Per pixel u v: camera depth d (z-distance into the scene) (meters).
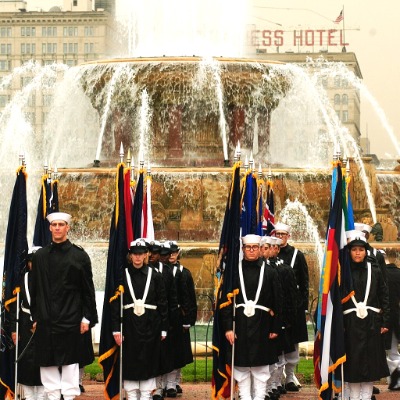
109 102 58.88
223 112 58.59
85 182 52.88
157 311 28.34
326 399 27.86
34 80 91.06
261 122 59.59
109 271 28.06
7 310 27.84
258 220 32.91
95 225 52.66
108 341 28.06
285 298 30.42
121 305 27.94
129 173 29.23
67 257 26.48
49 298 26.38
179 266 32.12
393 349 32.97
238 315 27.61
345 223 28.58
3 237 69.00
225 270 27.77
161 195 52.09
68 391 26.52
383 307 28.38
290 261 32.84
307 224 51.66
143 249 28.14
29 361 27.33
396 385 33.06
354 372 27.89
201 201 52.09
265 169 52.94
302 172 52.78
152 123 58.78
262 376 27.75
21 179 28.53
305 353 38.84
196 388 32.84
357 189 52.69
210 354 38.12
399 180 58.31
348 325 28.02
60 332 26.30
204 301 47.84
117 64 58.47
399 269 33.28
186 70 57.78
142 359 28.02
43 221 32.09
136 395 28.42
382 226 53.81
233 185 27.97
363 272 28.28
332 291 27.86
